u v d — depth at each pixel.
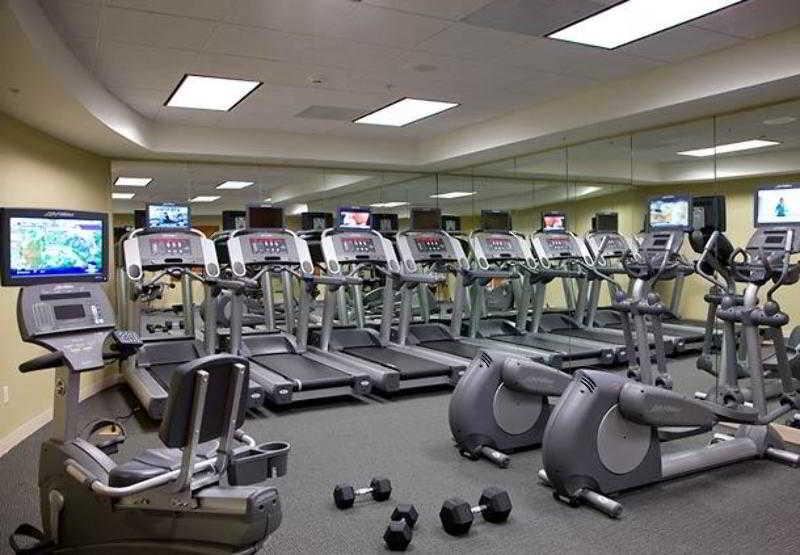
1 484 3.42
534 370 3.64
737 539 2.60
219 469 2.12
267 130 7.53
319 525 2.80
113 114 5.61
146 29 4.10
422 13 3.98
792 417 4.34
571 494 2.93
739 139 5.37
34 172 5.16
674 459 3.25
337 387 4.99
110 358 2.59
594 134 6.51
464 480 3.35
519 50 4.77
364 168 8.79
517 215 7.97
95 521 2.29
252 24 4.09
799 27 4.34
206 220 8.59
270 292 6.77
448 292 8.14
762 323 3.46
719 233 4.01
